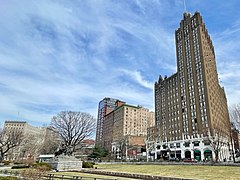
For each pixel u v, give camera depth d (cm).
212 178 2383
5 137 7194
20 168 4012
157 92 11919
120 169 4038
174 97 10356
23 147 9488
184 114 9419
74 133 6431
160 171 3450
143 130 16050
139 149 12456
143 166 4834
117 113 17012
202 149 7775
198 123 8575
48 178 2147
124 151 12069
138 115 16388
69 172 3603
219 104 9994
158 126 11081
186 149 8469
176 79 10562
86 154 10706
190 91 9438
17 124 11256
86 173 3428
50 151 9019
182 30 10931
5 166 4934
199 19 10169
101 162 7231
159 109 11344
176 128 9706
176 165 4700
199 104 8812
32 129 12144
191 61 9825
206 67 9244
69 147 6309
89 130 6700
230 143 8456
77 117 6625
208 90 8725
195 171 3259
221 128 8244
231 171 2995
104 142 18412
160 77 11938
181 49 10712
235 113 5703
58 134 6581
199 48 9619
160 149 9912
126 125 15575
